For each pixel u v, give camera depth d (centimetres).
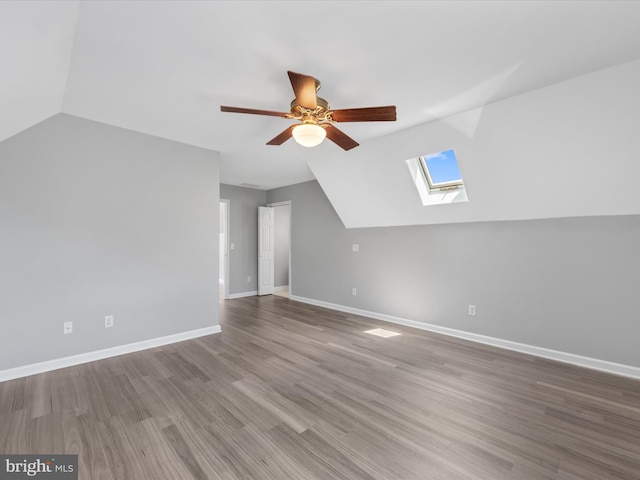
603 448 174
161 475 153
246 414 207
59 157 284
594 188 270
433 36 180
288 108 275
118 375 268
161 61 203
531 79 228
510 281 338
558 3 155
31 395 232
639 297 265
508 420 201
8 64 167
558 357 305
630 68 207
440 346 345
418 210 401
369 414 208
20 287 265
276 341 360
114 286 314
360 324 436
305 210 589
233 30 173
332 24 169
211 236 390
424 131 316
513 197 317
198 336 375
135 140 329
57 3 144
